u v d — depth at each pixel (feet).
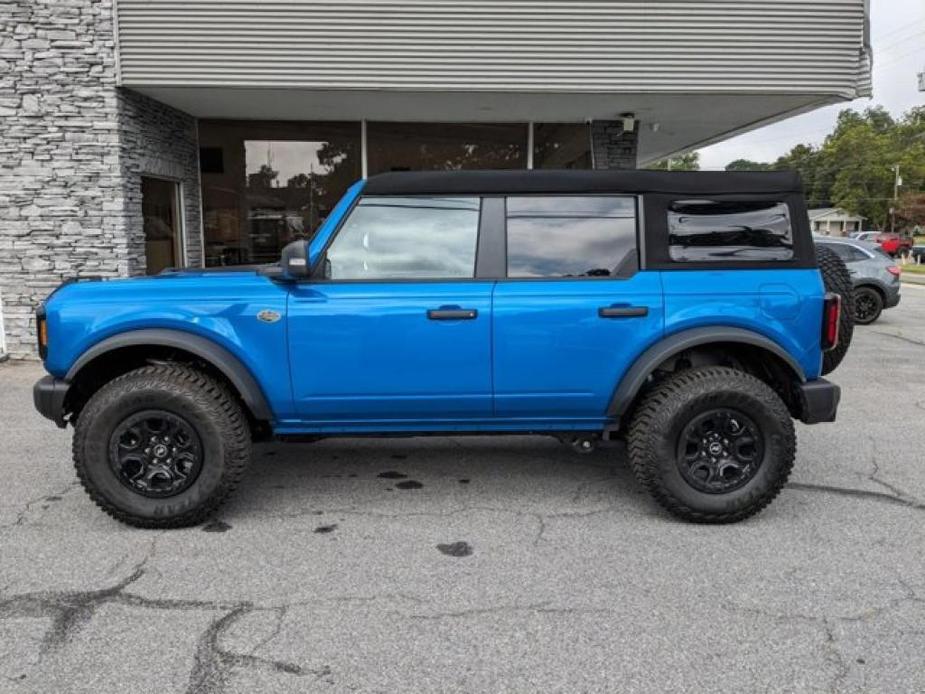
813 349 13.24
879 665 8.86
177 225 32.22
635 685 8.48
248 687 8.43
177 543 12.35
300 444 18.25
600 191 13.26
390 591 10.69
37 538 12.52
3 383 24.18
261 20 25.64
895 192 246.88
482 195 13.25
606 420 13.55
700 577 11.12
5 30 25.55
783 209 13.30
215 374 13.50
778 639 9.43
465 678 8.61
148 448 12.72
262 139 33.45
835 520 13.34
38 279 27.04
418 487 15.16
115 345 12.60
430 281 13.03
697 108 30.09
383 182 13.14
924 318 46.09
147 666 8.82
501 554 11.94
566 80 26.43
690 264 13.16
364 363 12.87
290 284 12.92
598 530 12.91
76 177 26.50
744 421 12.91
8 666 8.80
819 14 26.43
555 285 13.00
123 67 25.86
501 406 13.25
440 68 26.17
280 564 11.57
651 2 26.11
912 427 19.89
